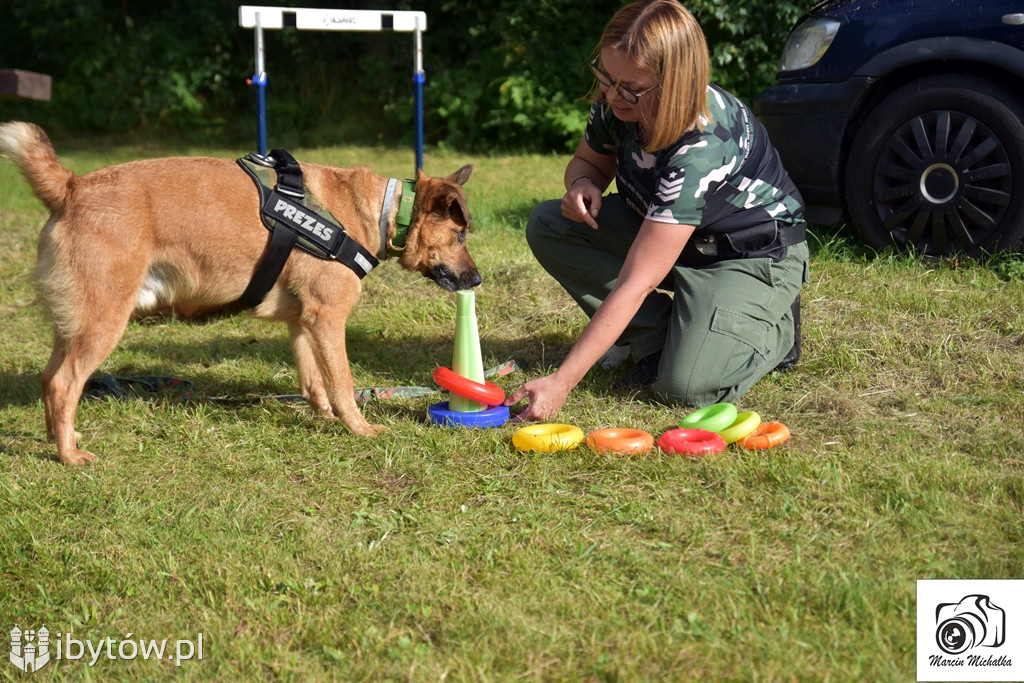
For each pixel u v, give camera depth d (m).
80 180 3.23
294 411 3.81
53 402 3.25
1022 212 4.79
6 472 3.22
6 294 5.46
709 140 3.34
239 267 3.40
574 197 3.80
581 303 4.12
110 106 14.44
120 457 3.34
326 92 14.88
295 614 2.35
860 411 3.60
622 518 2.76
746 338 3.63
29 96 4.18
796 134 5.44
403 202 3.67
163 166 3.34
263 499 2.98
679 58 3.07
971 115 4.86
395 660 2.14
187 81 14.68
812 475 2.98
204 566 2.56
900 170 5.11
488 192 8.56
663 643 2.15
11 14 14.79
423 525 2.77
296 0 14.42
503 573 2.47
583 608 2.29
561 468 3.11
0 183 9.70
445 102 13.02
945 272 4.96
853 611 2.23
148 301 3.39
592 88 3.69
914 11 5.06
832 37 5.31
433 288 5.47
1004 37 4.79
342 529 2.78
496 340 4.71
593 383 3.98
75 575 2.55
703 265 3.82
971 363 3.96
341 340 3.51
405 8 13.91
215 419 3.71
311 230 3.40
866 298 4.73
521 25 12.81
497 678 2.07
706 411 3.46
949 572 2.40
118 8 14.99
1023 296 4.54
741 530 2.67
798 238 3.84
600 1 12.91
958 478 2.90
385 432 3.51
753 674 2.01
